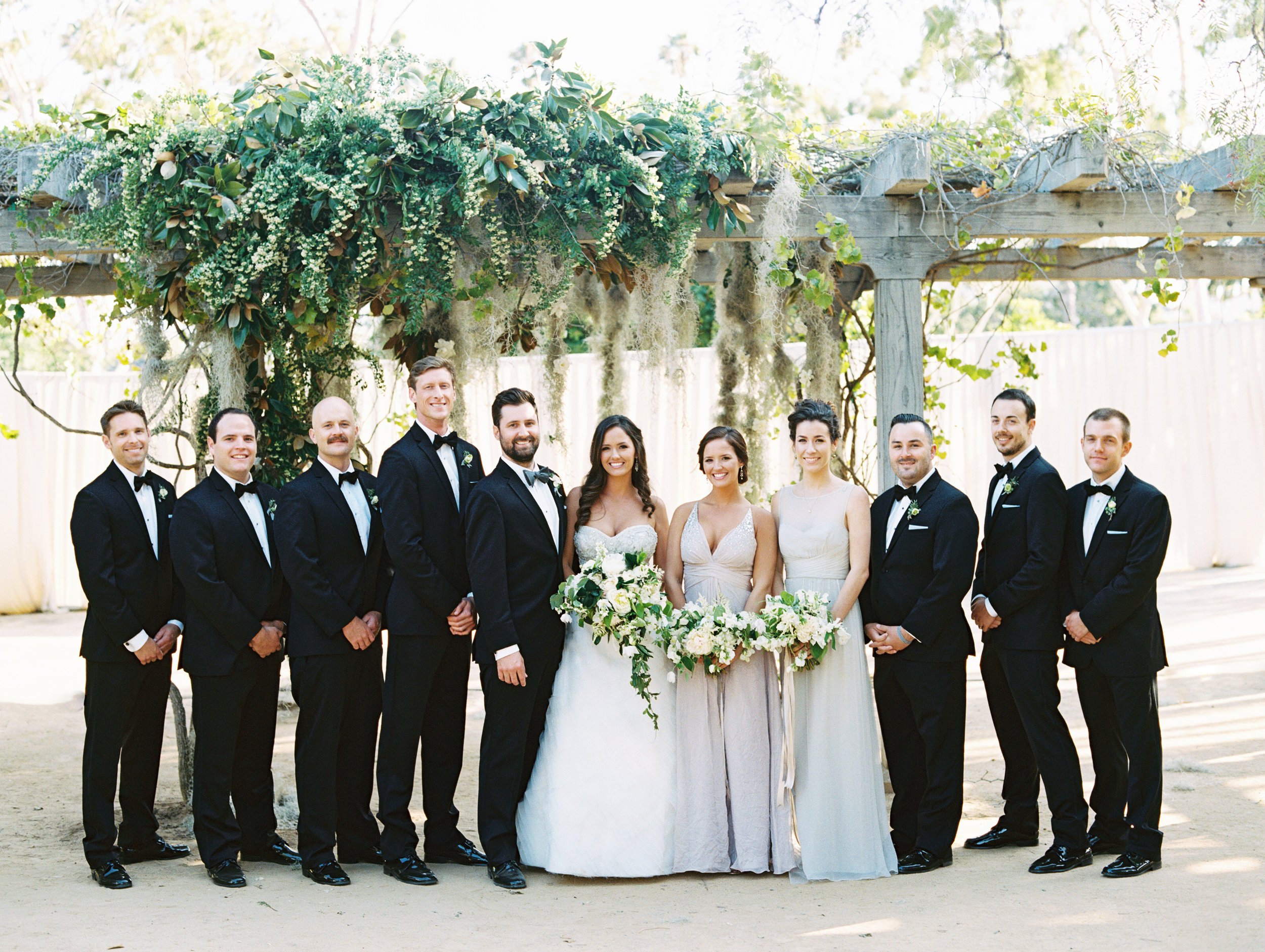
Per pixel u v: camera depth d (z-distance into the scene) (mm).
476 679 8336
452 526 3881
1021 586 3855
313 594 3709
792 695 3920
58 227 4613
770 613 3740
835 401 5668
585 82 4496
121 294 4891
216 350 4562
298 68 4480
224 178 4324
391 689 3768
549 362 5500
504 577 3762
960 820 4152
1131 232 5012
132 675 3781
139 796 3973
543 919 3318
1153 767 3684
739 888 3666
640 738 3824
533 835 3875
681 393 5734
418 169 4371
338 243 4391
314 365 4891
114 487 3854
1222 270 6391
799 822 3836
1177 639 8820
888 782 5016
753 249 5086
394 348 5137
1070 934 3088
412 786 3791
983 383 12828
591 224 4555
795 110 4852
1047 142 4922
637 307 5230
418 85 4477
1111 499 3854
